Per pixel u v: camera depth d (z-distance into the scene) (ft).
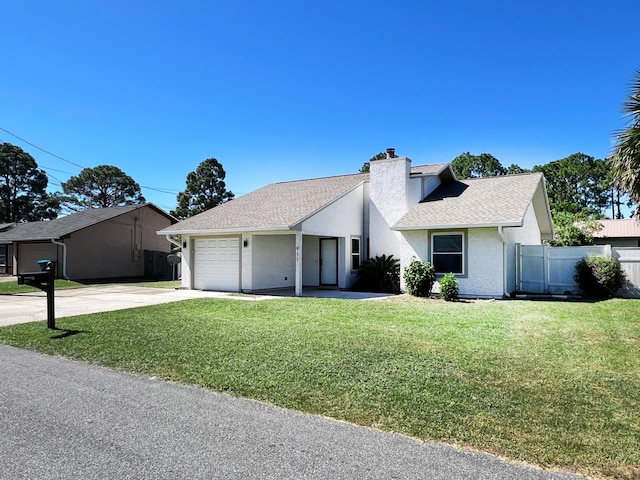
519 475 9.51
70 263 76.74
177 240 59.16
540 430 11.82
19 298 48.80
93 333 25.34
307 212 48.49
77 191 179.01
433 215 48.49
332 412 13.29
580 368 17.63
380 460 10.24
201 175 142.51
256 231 48.52
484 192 51.13
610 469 9.77
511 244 47.09
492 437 11.41
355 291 51.24
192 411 13.47
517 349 20.71
